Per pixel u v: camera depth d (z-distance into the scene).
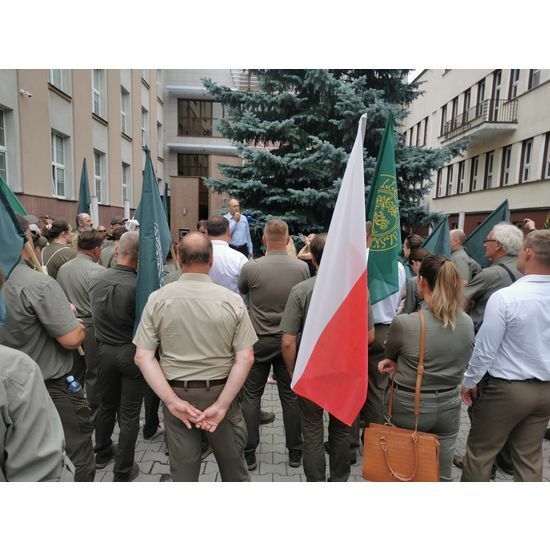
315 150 9.10
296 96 9.44
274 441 3.74
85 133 13.18
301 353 2.43
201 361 2.19
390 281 2.97
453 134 19.66
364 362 2.40
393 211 2.96
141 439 3.69
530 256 2.37
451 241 4.59
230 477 2.38
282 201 9.10
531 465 2.43
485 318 2.40
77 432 2.59
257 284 3.14
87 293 3.74
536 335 2.30
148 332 2.21
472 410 2.58
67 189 12.27
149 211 2.92
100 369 3.00
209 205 18.00
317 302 2.40
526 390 2.33
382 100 8.46
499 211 5.26
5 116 9.18
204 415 2.17
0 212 2.29
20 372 1.40
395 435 2.30
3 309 2.06
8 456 1.35
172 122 25.06
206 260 2.26
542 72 15.06
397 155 9.20
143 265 2.88
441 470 2.46
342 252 2.38
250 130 8.99
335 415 2.41
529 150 16.02
